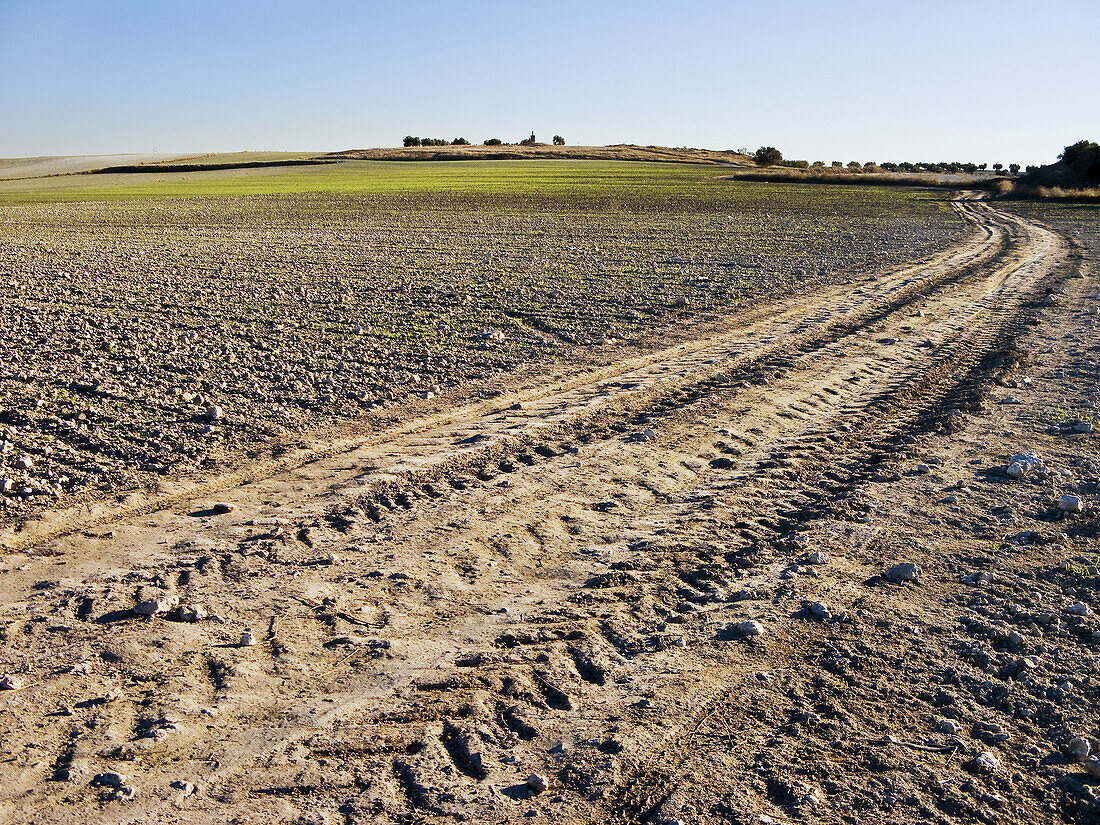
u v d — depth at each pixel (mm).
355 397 11586
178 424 10016
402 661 5449
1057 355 14617
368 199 67688
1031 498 8234
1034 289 22641
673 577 6715
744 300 20891
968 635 5828
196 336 15117
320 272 25203
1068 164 96750
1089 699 5074
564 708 5039
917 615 6125
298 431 10008
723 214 54969
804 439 10312
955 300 20922
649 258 30156
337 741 4664
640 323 17938
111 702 4906
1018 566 6836
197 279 22984
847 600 6359
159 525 7324
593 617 6066
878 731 4820
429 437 9953
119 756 4457
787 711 5012
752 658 5586
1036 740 4742
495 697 5113
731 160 156000
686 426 10633
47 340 14328
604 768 4492
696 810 4191
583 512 7961
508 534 7398
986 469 9117
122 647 5445
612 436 10203
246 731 4723
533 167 120125
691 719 4934
